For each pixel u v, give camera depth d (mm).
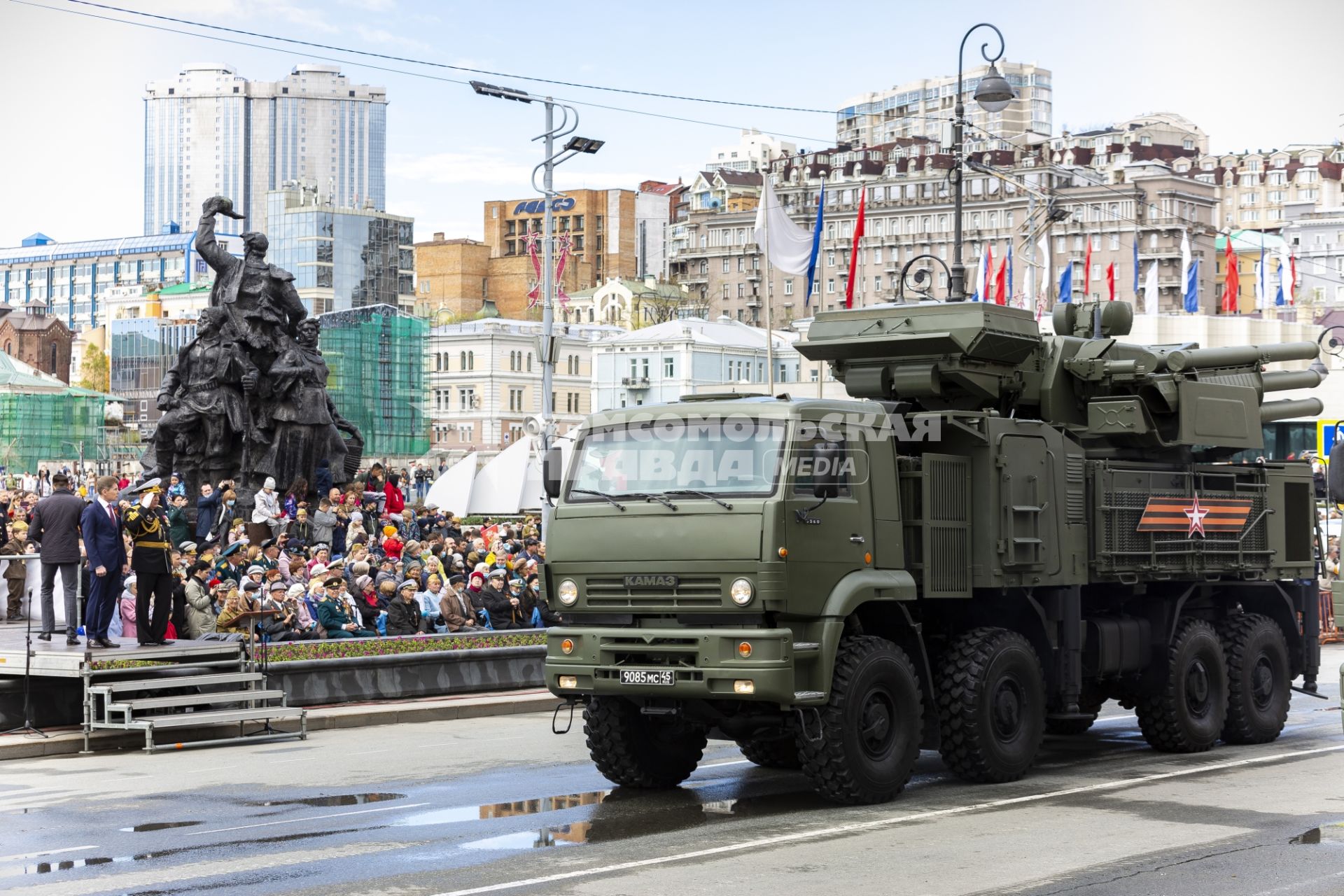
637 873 11523
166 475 43594
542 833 13328
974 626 17031
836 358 18219
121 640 22203
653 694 14484
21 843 13055
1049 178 177375
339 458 44844
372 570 29016
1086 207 174500
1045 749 19531
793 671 14148
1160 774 16844
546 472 15547
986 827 13469
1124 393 18844
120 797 15703
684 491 14648
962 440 16391
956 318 17469
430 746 19969
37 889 11188
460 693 25328
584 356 166500
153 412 156250
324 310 199125
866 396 18219
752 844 12703
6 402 105750
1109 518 17859
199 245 43656
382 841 12961
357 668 23938
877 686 14898
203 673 21391
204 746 20078
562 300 168500
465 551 34531
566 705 16234
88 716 19781
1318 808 14398
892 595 15086
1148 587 19188
